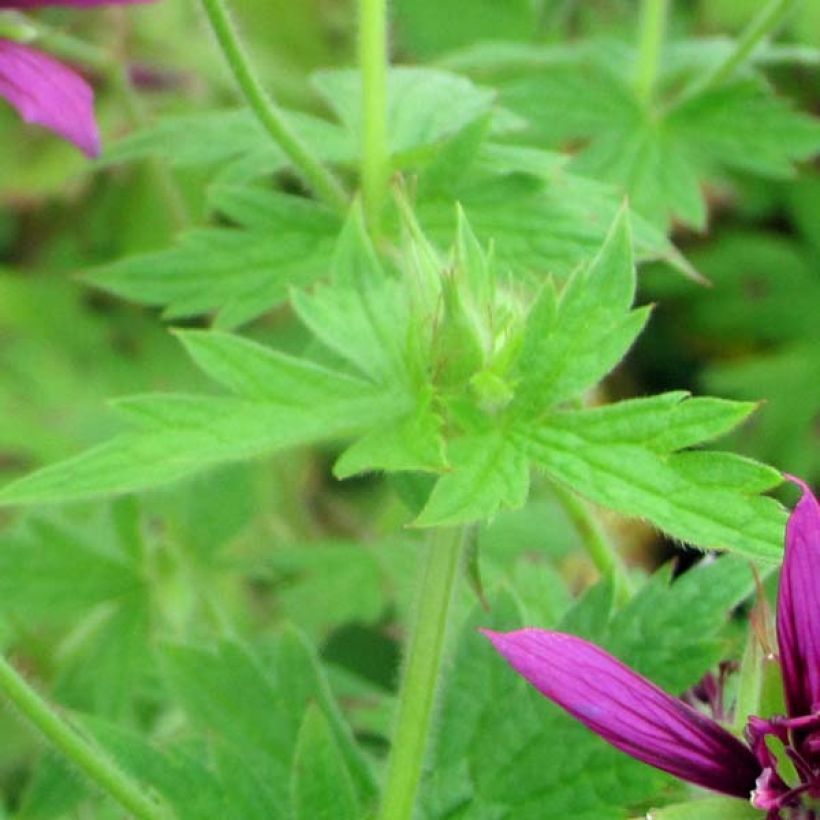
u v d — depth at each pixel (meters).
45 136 0.49
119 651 0.34
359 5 0.33
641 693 0.26
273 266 0.33
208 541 0.36
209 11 0.32
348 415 0.27
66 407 0.44
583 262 0.27
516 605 0.29
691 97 0.38
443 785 0.29
